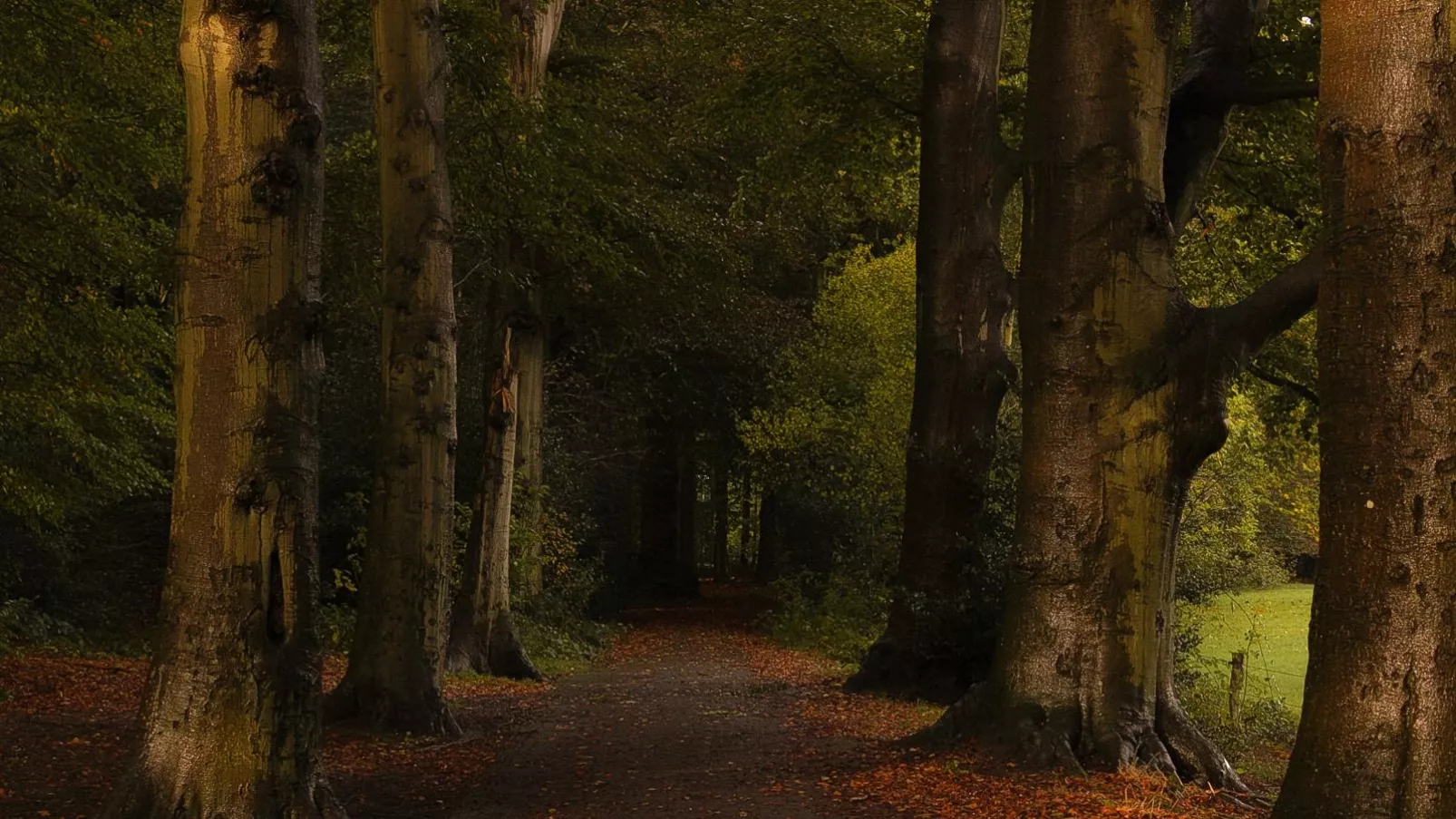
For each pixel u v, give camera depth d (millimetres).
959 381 14328
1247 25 11086
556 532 24094
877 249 33938
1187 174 10914
